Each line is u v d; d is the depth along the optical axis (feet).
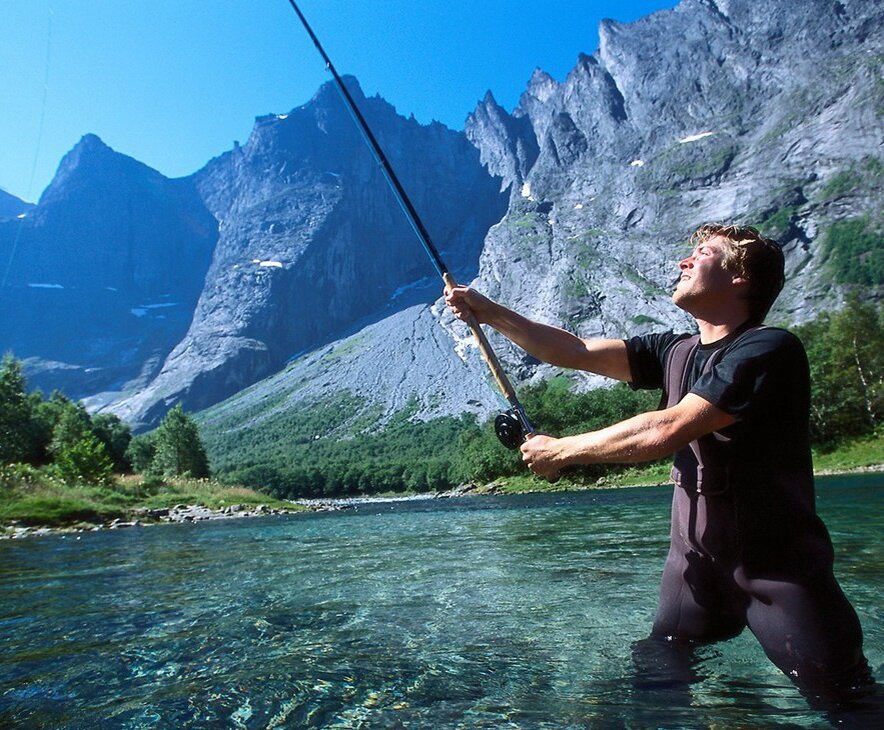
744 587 8.46
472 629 12.16
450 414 634.02
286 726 7.48
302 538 38.47
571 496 110.52
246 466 564.30
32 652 11.62
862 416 168.66
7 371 118.93
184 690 8.99
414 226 12.10
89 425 231.91
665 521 37.70
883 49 646.33
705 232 9.15
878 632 10.61
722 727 6.89
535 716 7.45
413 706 7.98
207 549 32.76
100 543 39.34
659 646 9.98
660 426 7.90
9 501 63.77
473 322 11.04
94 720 7.94
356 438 616.80
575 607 13.84
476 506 93.50
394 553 27.04
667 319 556.51
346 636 12.01
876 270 477.77
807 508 8.27
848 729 6.70
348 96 13.97
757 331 8.23
